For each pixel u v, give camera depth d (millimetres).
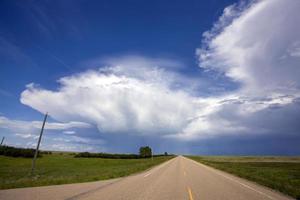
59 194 12281
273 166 53500
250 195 13172
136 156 121500
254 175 25750
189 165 47250
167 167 40500
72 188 14781
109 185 16500
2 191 13352
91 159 92562
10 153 85812
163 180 20266
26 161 75125
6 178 28781
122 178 22266
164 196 12164
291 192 14086
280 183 18422
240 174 26969
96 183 17906
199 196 12422
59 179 20797
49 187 15312
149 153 124750
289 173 30875
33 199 10812
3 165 60062
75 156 108000
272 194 13727
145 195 12328
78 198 11148
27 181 19484
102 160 88562
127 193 12875
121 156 117750
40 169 48250
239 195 13055
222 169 36844
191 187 15852
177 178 22141
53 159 87188
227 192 14039
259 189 15727
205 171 32000
